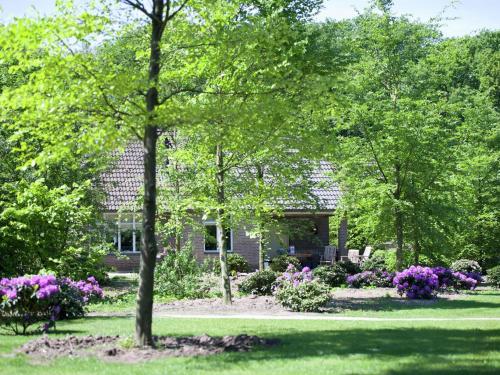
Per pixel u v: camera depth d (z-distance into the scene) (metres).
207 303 20.06
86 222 19.33
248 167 19.27
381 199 23.53
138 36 12.91
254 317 16.78
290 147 12.45
